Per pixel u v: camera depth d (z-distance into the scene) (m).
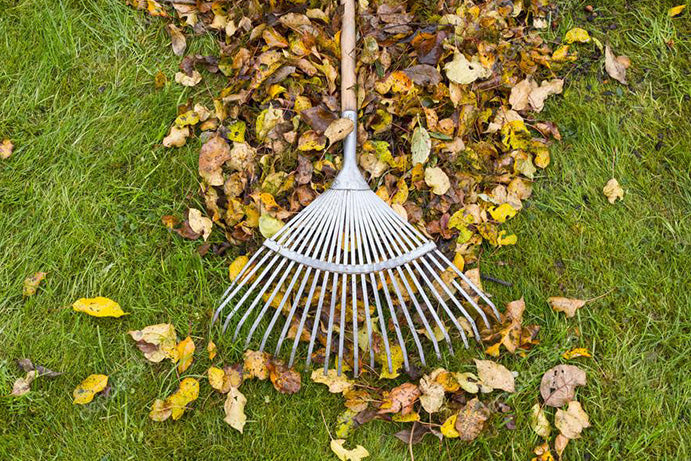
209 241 1.95
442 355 1.89
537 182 2.08
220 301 1.89
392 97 1.98
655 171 2.12
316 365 1.87
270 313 1.91
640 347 1.95
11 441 1.77
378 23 2.03
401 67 2.02
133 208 1.97
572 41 2.20
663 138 2.15
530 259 2.00
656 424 1.87
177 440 1.80
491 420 1.83
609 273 2.00
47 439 1.78
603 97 2.18
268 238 1.84
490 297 1.96
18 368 1.83
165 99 2.05
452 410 1.80
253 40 2.02
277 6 2.04
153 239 1.95
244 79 1.97
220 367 1.86
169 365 1.85
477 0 2.15
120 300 1.90
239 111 1.99
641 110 2.17
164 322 1.89
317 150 1.92
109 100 2.05
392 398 1.78
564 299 1.93
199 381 1.84
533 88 2.09
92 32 2.09
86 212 1.95
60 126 2.01
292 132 1.93
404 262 1.84
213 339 1.88
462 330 1.82
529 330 1.90
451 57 2.03
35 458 1.77
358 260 1.91
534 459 1.80
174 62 2.10
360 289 1.92
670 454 1.86
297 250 1.91
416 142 1.92
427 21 2.07
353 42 1.93
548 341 1.92
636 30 2.25
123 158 2.00
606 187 2.07
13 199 1.95
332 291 1.79
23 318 1.86
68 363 1.84
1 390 1.80
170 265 1.93
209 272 1.93
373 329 1.88
